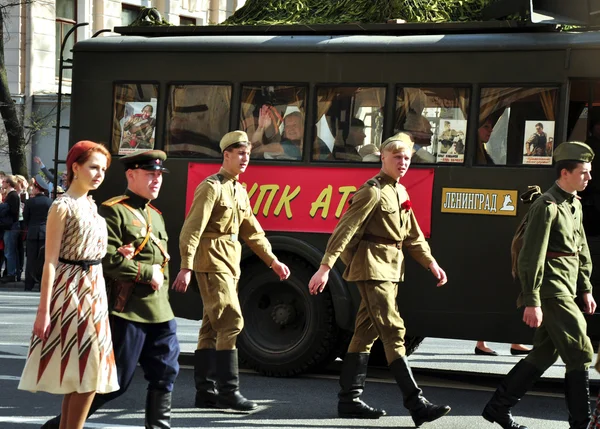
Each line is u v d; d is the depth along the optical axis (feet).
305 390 34.81
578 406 26.91
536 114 34.83
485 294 35.14
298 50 38.17
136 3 137.59
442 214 35.70
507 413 28.04
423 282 35.78
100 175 22.25
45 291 21.56
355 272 29.40
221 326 30.50
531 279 26.61
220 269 30.40
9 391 32.86
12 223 73.82
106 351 22.09
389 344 29.07
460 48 35.88
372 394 34.42
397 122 36.78
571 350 26.78
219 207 30.32
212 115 39.29
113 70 40.63
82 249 21.86
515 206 34.86
